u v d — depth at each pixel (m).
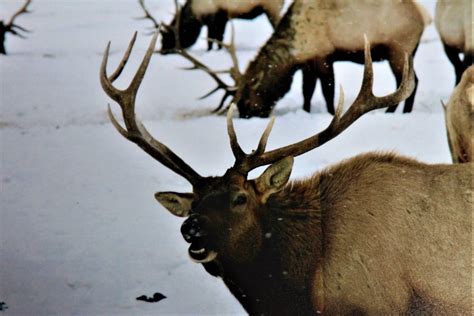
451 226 14.25
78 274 20.48
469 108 20.48
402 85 15.12
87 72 51.06
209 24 60.62
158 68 51.38
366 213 14.49
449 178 14.55
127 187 27.53
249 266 14.20
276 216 14.45
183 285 19.69
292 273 14.43
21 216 24.97
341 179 14.88
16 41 64.62
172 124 35.72
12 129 36.28
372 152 15.12
